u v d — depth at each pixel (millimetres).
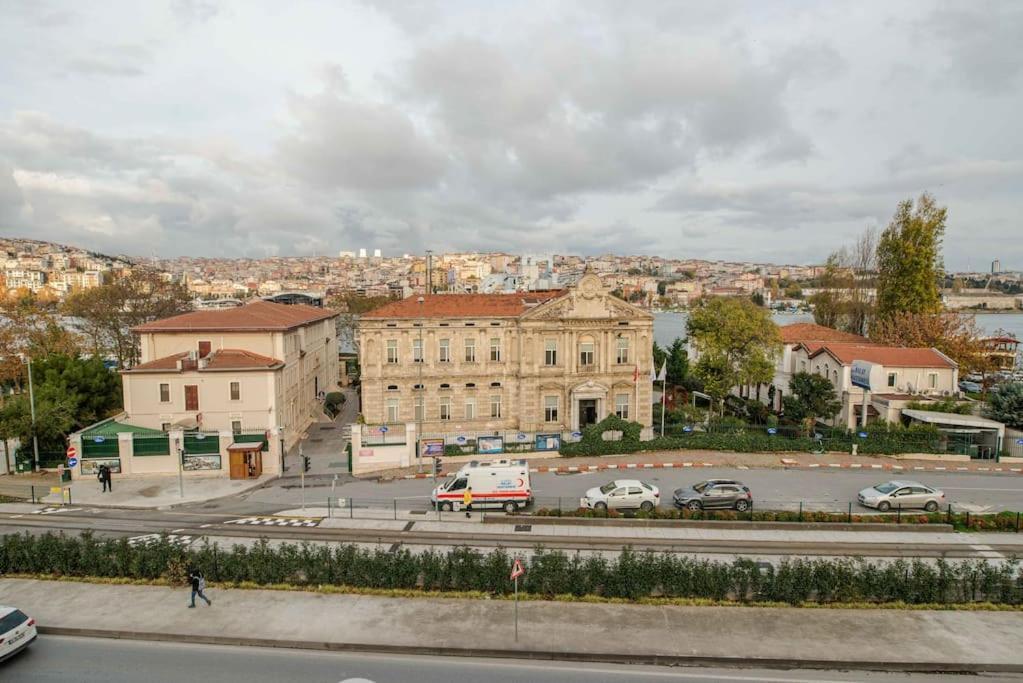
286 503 47156
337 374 106062
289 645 26531
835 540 38531
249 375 61594
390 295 167625
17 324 87875
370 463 57062
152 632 27234
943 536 39312
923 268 87812
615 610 29375
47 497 48938
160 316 99500
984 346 79688
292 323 69938
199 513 44875
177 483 52875
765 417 76750
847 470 54875
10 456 59500
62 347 88125
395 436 67375
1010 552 36906
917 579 30188
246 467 54406
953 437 60594
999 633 27328
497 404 69500
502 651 25750
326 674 24375
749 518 41000
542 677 24172
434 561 31844
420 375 67688
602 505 42875
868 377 65250
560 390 69250
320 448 67125
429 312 68125
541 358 68438
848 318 103688
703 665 25172
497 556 31719
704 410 83938
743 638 26797
